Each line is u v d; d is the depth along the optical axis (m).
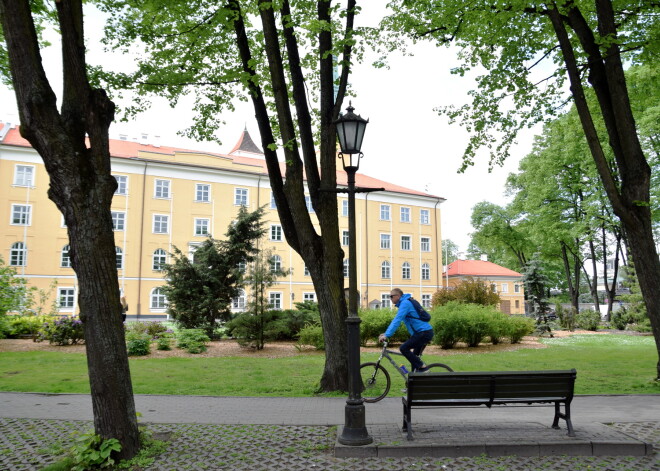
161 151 47.75
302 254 9.59
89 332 5.29
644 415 7.27
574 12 10.75
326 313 9.37
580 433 5.96
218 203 46.88
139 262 42.94
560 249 41.69
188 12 10.23
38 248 39.41
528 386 5.79
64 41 5.31
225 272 21.25
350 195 6.22
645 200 9.92
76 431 6.43
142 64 10.79
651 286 10.05
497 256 57.69
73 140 5.25
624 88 10.06
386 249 55.69
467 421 6.86
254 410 7.77
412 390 5.65
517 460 5.23
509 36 12.80
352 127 6.25
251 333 16.75
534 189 38.75
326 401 8.44
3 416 7.36
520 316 20.44
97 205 5.30
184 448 5.70
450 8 11.21
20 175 39.38
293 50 9.37
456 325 16.94
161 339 16.98
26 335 21.56
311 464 5.15
